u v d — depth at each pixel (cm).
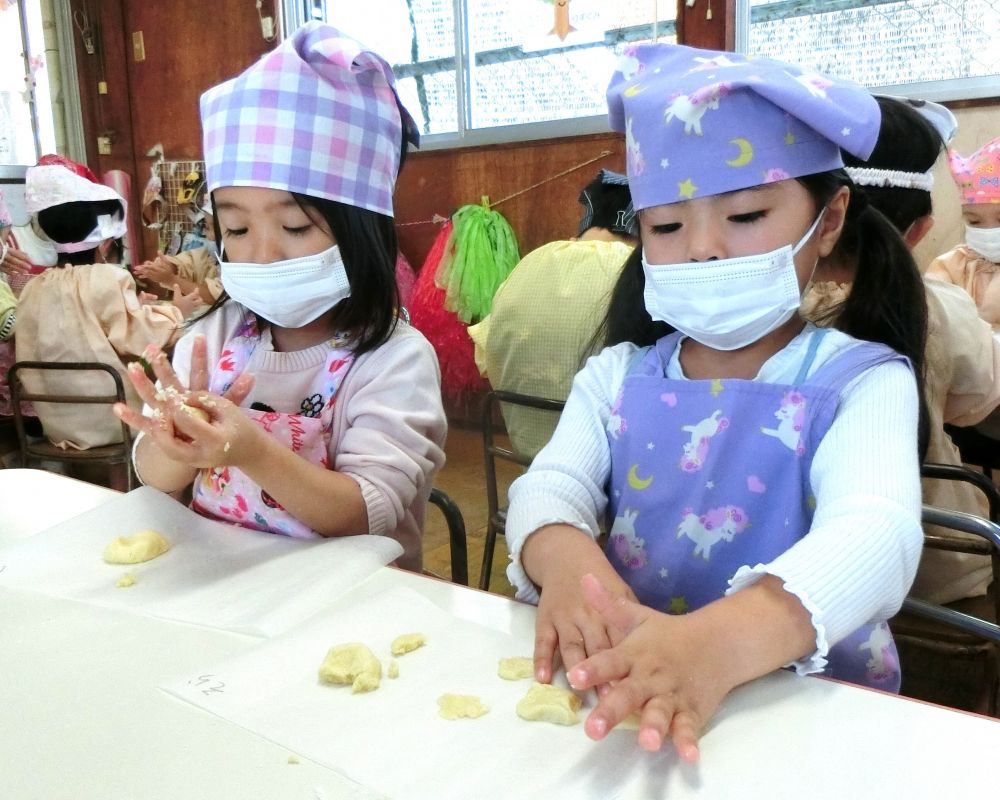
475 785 52
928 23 254
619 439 95
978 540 121
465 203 370
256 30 404
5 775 55
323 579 84
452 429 384
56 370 256
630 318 110
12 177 432
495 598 80
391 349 116
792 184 83
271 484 95
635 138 87
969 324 139
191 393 90
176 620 76
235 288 111
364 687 63
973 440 212
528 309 181
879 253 97
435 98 378
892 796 50
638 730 57
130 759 56
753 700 61
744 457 87
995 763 53
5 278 332
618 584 75
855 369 86
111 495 113
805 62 279
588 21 325
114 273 262
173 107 441
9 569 88
